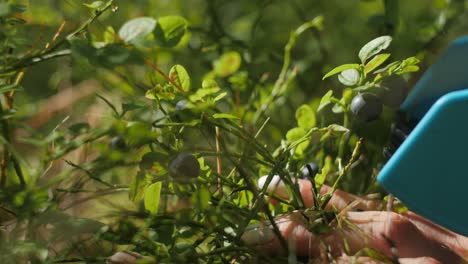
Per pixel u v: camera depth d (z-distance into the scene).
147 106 0.43
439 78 0.41
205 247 0.47
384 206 0.45
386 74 0.43
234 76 0.53
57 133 0.40
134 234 0.42
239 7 0.66
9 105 0.44
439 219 0.39
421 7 0.63
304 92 0.58
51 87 0.57
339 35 0.63
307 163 0.47
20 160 0.41
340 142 0.47
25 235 0.41
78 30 0.42
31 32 0.52
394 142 0.43
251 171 0.47
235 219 0.44
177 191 0.42
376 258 0.42
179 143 0.43
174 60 0.58
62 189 0.42
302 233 0.43
